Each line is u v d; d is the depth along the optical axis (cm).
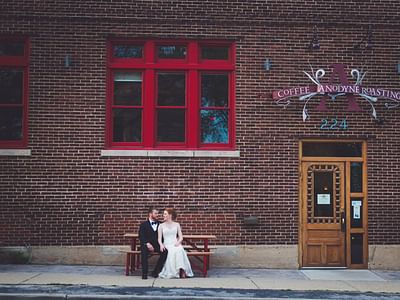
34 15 1277
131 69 1298
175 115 1305
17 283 1025
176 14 1297
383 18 1319
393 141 1305
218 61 1312
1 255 1245
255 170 1284
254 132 1288
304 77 1302
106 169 1269
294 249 1275
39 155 1261
